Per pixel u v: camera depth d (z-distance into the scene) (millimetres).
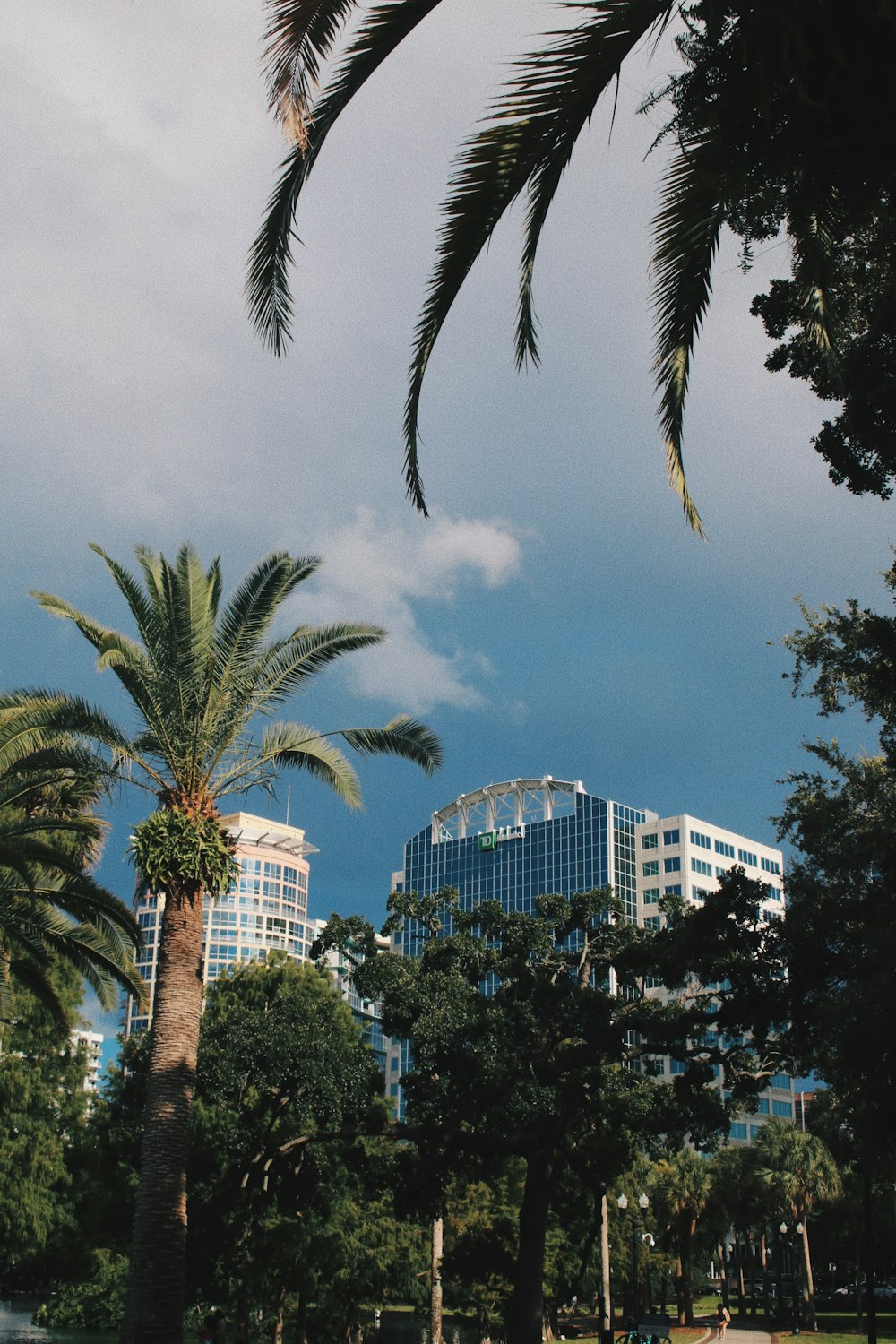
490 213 9586
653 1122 31984
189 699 22094
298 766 23391
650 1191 74125
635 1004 32250
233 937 189375
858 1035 18672
